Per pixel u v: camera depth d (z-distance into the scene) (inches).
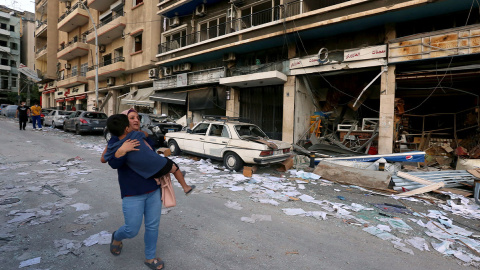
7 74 1867.6
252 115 561.0
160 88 706.2
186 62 639.1
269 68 494.0
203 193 204.7
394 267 112.1
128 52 782.5
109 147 90.7
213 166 305.6
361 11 358.6
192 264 107.7
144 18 725.9
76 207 163.9
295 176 282.0
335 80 502.3
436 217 174.9
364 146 390.9
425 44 329.7
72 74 1171.9
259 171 299.0
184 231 138.0
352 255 120.6
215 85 593.6
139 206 95.0
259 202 189.5
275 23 442.6
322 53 426.6
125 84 836.6
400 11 335.3
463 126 377.7
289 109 464.8
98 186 211.5
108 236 126.6
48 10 1288.1
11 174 239.9
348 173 265.9
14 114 1035.9
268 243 128.6
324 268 108.7
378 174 251.0
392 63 357.7
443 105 425.4
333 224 155.5
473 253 126.9
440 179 242.8
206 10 605.6
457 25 344.5
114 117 91.8
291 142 460.8
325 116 491.2
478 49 297.1
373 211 181.9
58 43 1312.7
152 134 437.4
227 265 108.1
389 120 360.5
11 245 116.6
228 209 173.2
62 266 102.7
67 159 318.3
